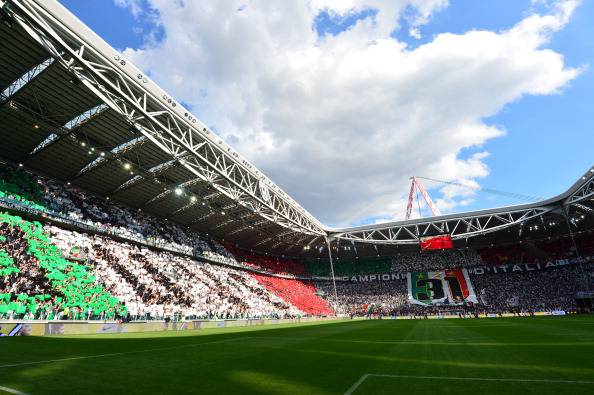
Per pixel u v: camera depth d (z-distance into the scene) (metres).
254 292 55.56
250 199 47.41
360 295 76.56
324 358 10.33
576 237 66.25
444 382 6.63
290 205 53.97
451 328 24.97
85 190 39.72
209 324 34.59
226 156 37.91
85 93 25.09
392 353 11.22
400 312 65.44
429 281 74.56
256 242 68.56
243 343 15.58
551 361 8.67
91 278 30.48
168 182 41.03
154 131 29.66
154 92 27.08
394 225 65.38
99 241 36.66
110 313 27.56
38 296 24.19
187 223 54.16
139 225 44.50
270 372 8.09
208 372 8.12
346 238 67.50
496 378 6.85
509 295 64.62
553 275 64.69
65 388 6.47
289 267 80.00
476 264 73.94
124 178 38.91
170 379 7.33
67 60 21.92
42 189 34.03
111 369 8.41
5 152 31.11
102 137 30.58
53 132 28.42
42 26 18.91
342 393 6.01
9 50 21.23
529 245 71.94
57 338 17.47
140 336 20.86
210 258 53.53
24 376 7.43
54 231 32.19
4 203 28.88
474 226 66.81
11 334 18.48
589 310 49.03
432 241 61.41
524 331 19.41
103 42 22.98
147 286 35.81
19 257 26.30
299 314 58.75
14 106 25.47
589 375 6.91
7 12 17.86
